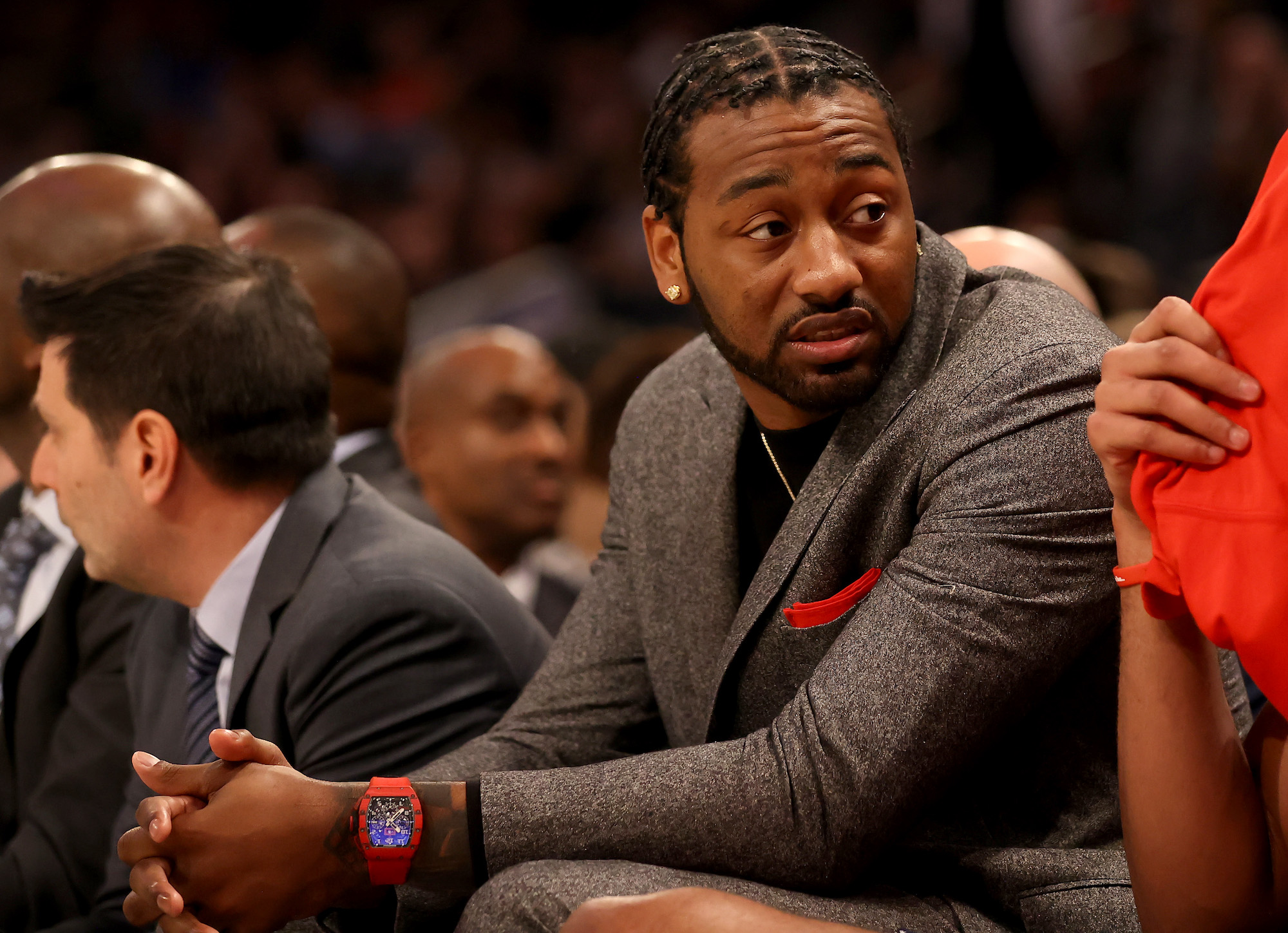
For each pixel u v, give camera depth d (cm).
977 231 582
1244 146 1412
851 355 368
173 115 2228
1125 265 900
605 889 327
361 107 2177
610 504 462
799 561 383
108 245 616
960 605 343
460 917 379
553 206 1919
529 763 425
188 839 353
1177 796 330
